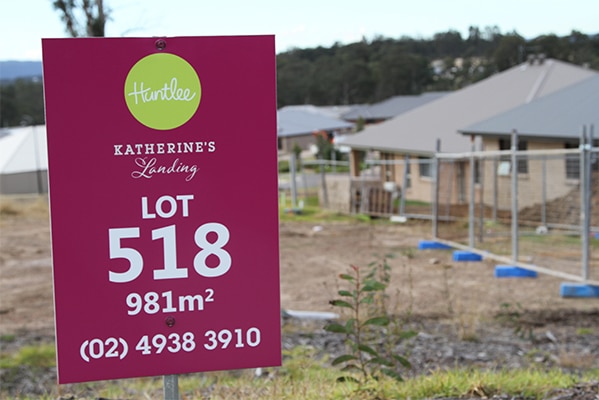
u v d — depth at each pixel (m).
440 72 103.50
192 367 2.86
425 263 15.66
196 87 2.79
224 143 2.81
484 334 9.23
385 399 4.46
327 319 10.27
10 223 24.81
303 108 94.12
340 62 106.50
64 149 2.72
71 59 2.71
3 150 45.16
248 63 2.81
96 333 2.79
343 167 52.50
